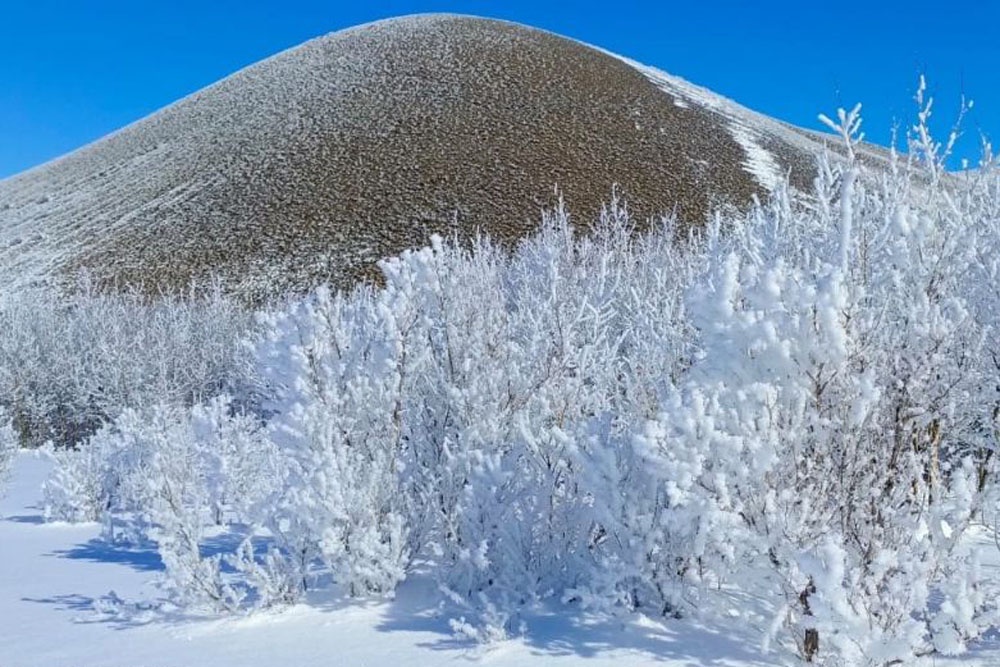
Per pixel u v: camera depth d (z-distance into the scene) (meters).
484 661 3.49
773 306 3.58
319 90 64.75
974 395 4.55
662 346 5.36
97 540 6.86
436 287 5.38
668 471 3.43
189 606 4.41
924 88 5.27
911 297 4.05
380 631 3.95
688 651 3.55
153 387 19.12
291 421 4.88
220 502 7.47
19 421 20.73
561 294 7.18
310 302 5.20
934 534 3.61
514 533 4.35
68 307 29.20
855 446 3.54
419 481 4.94
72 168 65.81
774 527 3.43
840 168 5.31
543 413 5.02
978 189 5.54
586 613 4.02
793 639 3.65
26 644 3.99
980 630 3.36
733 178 50.47
